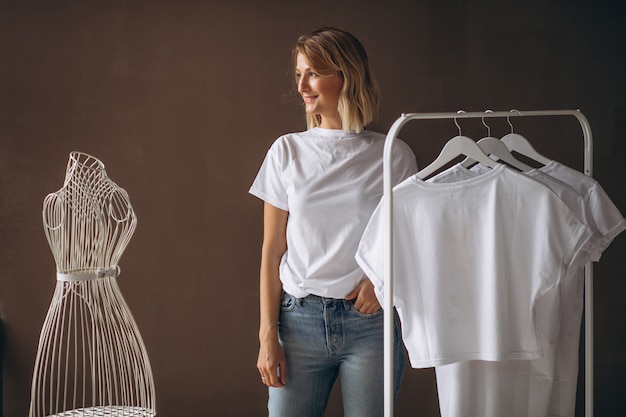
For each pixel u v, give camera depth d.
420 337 1.95
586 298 2.19
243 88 2.99
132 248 3.01
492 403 2.07
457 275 1.94
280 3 2.98
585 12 3.05
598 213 2.01
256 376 3.09
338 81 2.08
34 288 2.99
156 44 2.97
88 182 2.44
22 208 2.97
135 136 2.98
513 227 1.93
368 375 2.05
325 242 2.06
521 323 1.96
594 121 3.07
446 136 3.05
